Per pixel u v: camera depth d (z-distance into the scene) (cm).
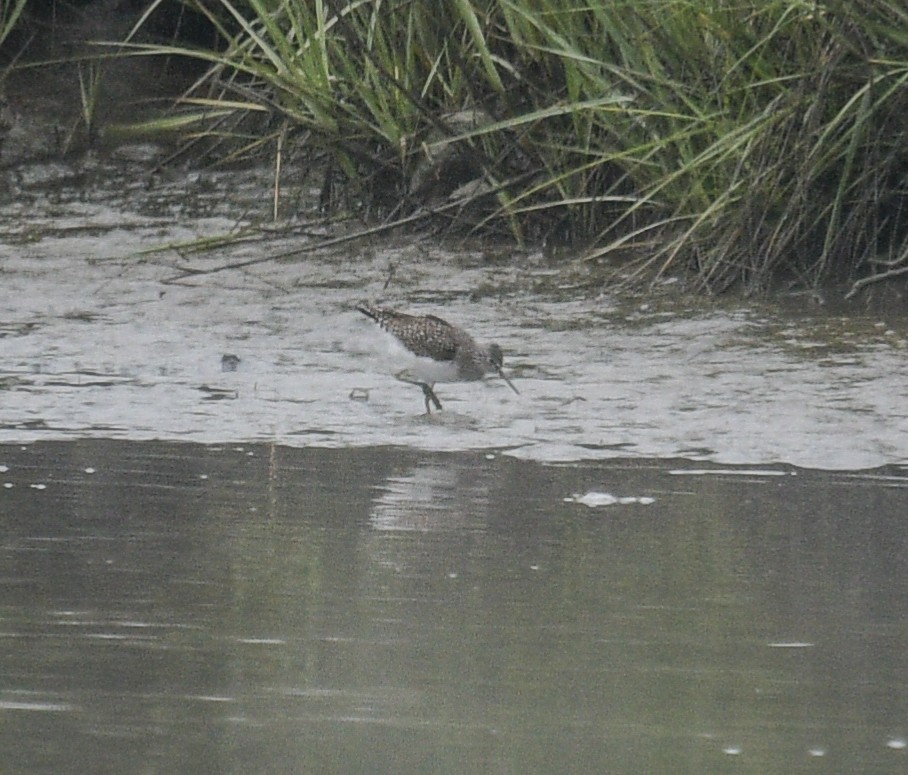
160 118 2344
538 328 1638
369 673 859
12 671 853
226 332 1647
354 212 2031
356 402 1429
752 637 912
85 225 2094
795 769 754
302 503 1149
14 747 766
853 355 1520
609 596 974
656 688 843
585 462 1262
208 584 988
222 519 1112
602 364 1519
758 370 1485
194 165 2312
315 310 1723
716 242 1752
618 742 778
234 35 2378
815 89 1628
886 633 919
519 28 1850
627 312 1678
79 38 2523
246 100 2170
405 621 932
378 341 1619
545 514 1129
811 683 853
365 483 1202
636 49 1748
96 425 1348
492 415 1384
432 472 1231
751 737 789
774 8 1647
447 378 1394
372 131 1973
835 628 927
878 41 1634
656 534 1088
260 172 2280
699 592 981
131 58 2500
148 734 782
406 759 758
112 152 2361
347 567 1019
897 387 1433
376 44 1967
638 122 1759
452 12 1922
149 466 1235
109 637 901
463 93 1964
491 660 874
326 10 2012
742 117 1689
